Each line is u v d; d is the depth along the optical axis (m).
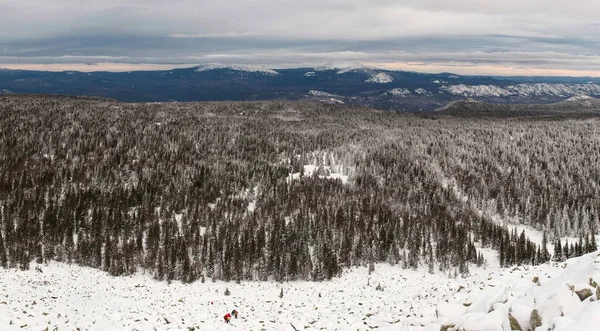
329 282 97.50
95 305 46.69
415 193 186.25
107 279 89.25
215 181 177.12
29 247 99.00
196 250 115.50
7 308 33.97
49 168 164.62
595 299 15.07
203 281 98.88
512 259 119.88
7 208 124.56
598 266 18.86
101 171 170.25
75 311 39.66
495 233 141.00
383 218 146.50
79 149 191.38
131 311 42.53
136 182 170.12
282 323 34.66
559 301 15.68
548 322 15.24
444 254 120.75
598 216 163.12
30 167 164.88
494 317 18.14
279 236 124.00
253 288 88.81
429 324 21.80
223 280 101.31
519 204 183.25
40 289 54.94
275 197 163.38
